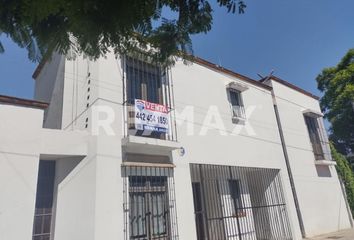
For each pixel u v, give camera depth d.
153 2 2.01
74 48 2.23
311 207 12.39
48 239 6.75
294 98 14.48
